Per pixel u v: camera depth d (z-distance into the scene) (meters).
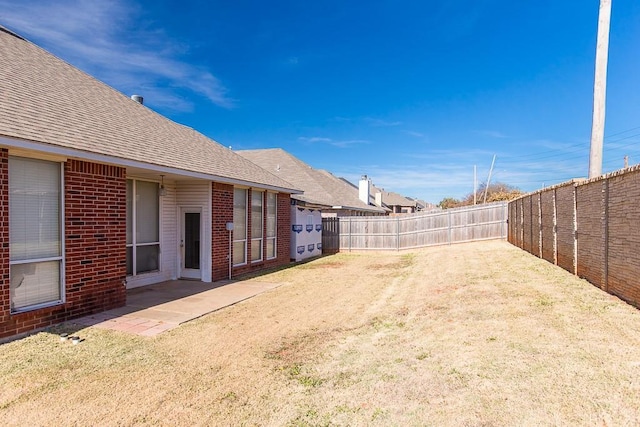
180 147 10.73
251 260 13.01
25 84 7.54
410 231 21.17
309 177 26.34
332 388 4.10
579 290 7.44
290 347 5.46
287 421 3.46
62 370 4.57
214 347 5.45
